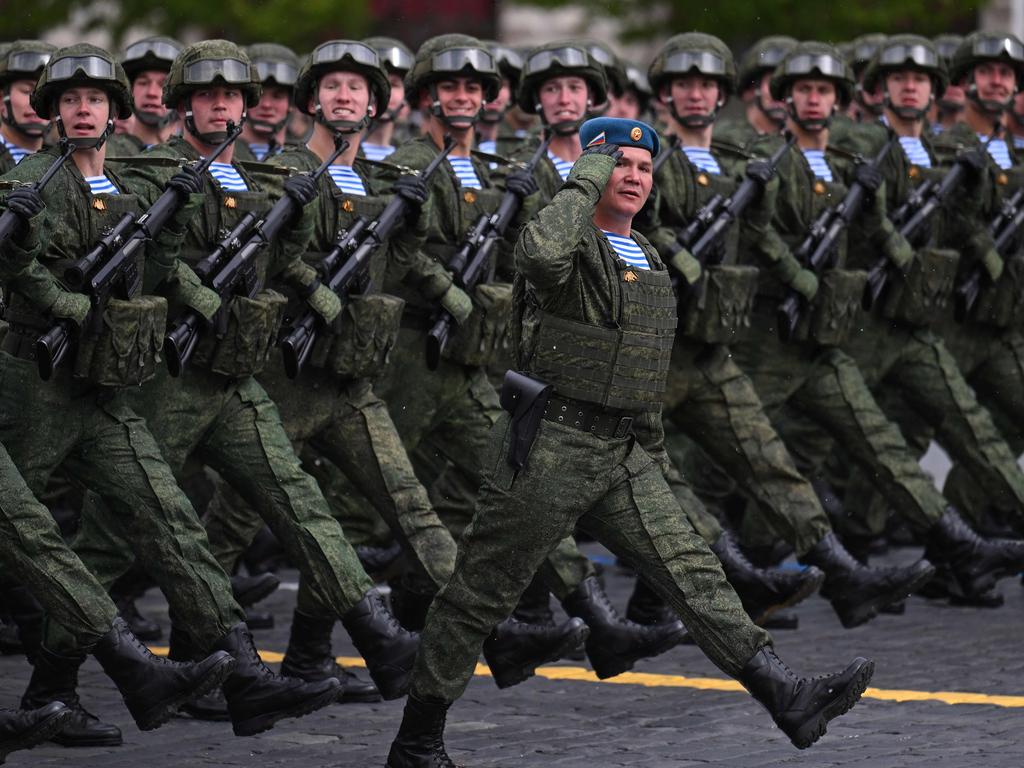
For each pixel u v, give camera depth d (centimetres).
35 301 1691
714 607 1569
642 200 1587
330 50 2053
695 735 1834
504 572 1572
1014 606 2658
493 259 2134
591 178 1535
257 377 1983
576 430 1548
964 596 2583
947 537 2433
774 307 2417
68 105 1770
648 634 1942
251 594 2328
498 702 1986
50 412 1738
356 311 1970
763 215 2330
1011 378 2767
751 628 1568
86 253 1745
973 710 1942
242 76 1952
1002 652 2278
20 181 1712
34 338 1728
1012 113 2909
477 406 2142
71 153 1734
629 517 1573
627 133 1571
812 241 2417
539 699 2003
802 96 2505
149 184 1838
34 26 4266
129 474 1767
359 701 2008
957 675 2131
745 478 2273
